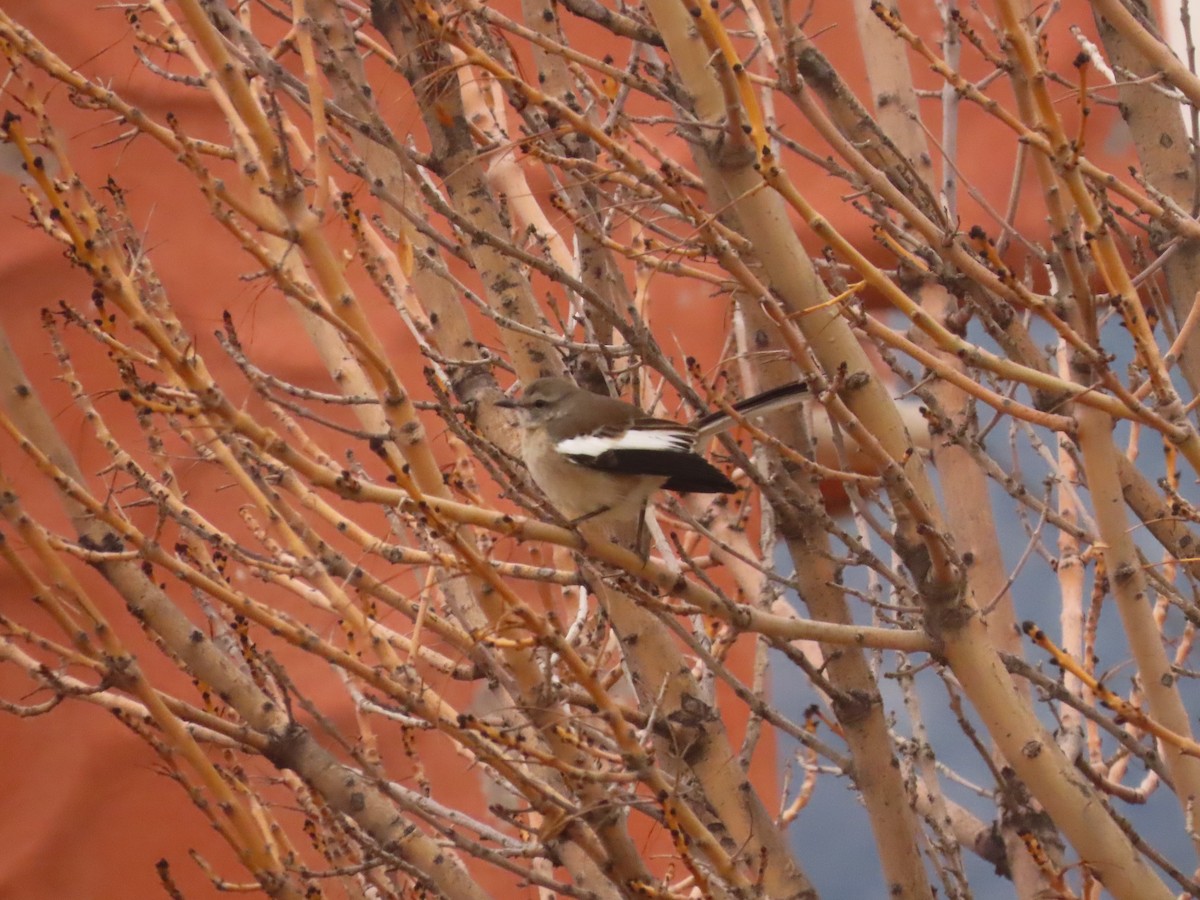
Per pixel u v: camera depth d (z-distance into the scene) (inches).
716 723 362.0
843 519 658.2
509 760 319.3
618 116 354.9
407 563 292.5
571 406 370.6
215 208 279.7
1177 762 338.6
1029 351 376.2
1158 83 394.0
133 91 683.4
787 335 299.9
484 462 308.0
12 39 284.8
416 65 382.9
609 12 366.0
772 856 355.9
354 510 657.6
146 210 679.7
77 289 682.2
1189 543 401.1
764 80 345.4
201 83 343.9
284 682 322.7
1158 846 627.2
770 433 408.2
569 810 294.5
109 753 653.3
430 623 306.7
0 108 666.2
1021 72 327.3
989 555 465.4
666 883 343.3
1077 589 461.4
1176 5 557.9
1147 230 419.8
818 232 292.5
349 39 375.2
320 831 389.4
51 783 645.9
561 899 396.2
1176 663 405.4
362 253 361.4
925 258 389.1
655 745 367.6
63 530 646.5
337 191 371.6
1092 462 339.6
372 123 336.2
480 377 391.5
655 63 389.4
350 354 403.2
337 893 542.6
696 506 466.0
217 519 620.4
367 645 335.9
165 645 328.2
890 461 308.8
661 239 543.8
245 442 318.0
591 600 420.2
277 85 362.0
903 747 437.1
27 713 304.3
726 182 335.0
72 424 645.9
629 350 362.3
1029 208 687.1
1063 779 320.8
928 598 326.6
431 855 330.3
